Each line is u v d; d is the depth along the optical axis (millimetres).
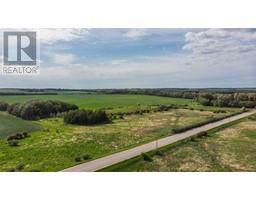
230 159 23375
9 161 22656
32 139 26219
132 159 22828
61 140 26062
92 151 24219
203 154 24109
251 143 26203
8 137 26000
